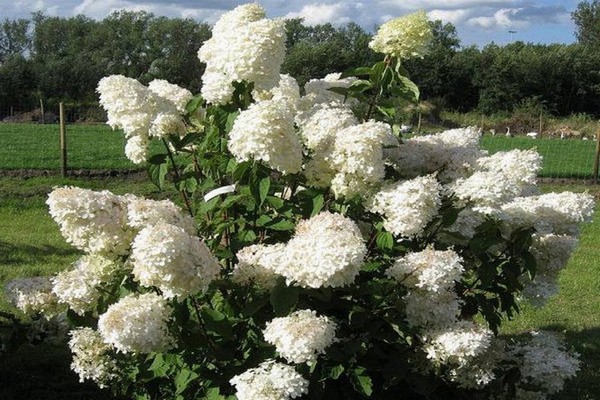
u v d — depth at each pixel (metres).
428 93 27.34
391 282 1.91
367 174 1.92
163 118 2.06
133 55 36.06
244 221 2.06
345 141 1.93
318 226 1.79
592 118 26.86
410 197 1.88
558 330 3.37
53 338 2.53
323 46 26.03
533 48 29.47
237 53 1.96
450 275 1.87
